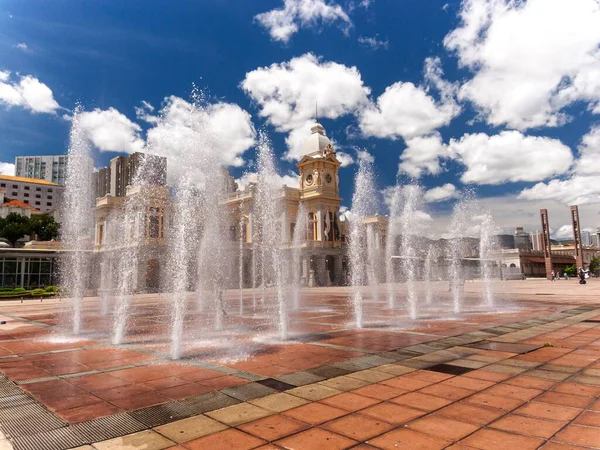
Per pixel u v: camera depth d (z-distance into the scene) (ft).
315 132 267.39
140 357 37.06
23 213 356.79
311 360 34.32
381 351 37.55
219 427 20.17
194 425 20.48
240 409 22.67
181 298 43.45
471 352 36.60
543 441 17.94
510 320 59.00
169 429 20.03
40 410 23.03
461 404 22.93
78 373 31.48
